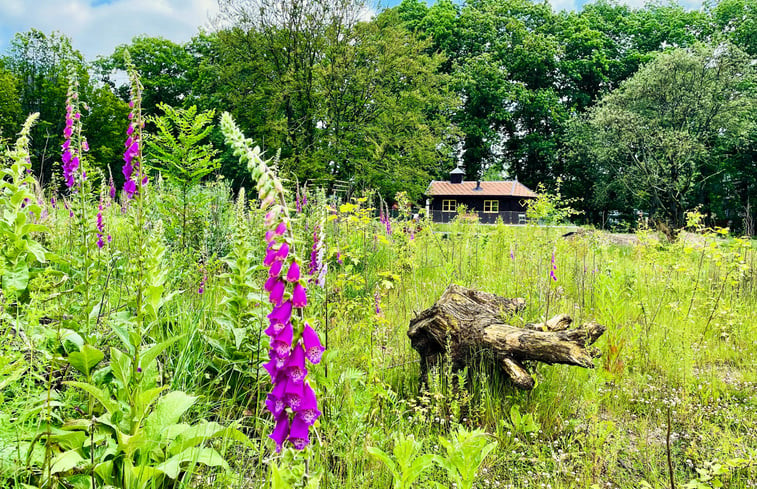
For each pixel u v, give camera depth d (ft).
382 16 85.81
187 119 17.26
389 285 19.43
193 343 12.00
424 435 12.41
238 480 8.56
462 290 16.39
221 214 23.54
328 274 16.43
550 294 21.94
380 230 30.19
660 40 150.61
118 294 12.91
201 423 8.66
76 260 11.66
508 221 97.50
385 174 82.58
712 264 30.60
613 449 11.55
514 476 11.24
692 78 100.78
